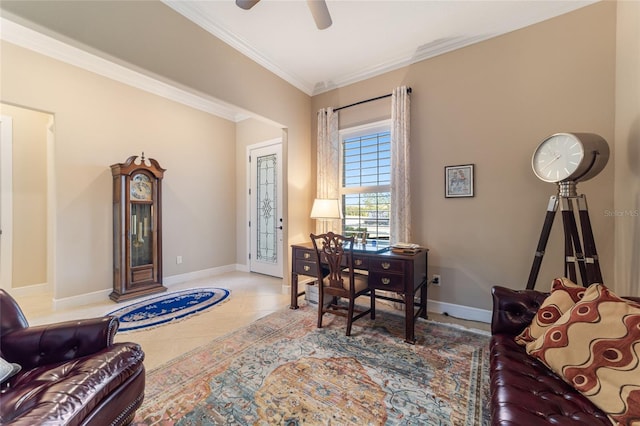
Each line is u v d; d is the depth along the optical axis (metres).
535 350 1.35
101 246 3.38
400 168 3.09
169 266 4.11
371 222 3.47
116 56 2.00
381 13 2.45
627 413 0.96
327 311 2.64
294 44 2.91
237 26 2.64
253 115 3.13
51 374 1.20
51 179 3.45
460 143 2.84
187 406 1.57
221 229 4.85
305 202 3.85
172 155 4.14
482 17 2.51
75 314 2.93
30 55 2.86
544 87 2.45
